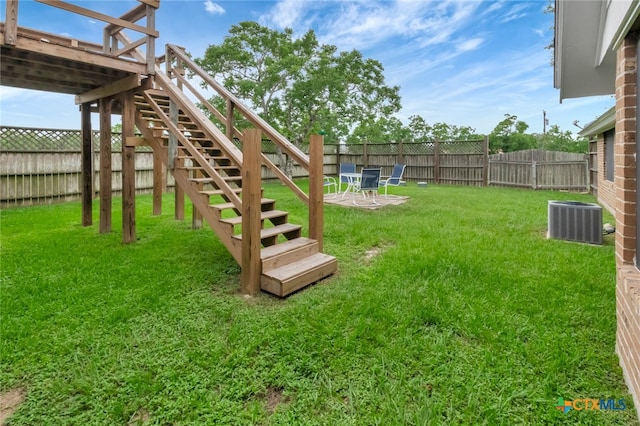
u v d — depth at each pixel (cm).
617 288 197
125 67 399
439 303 260
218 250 418
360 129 2002
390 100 1438
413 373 183
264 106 1248
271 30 1239
